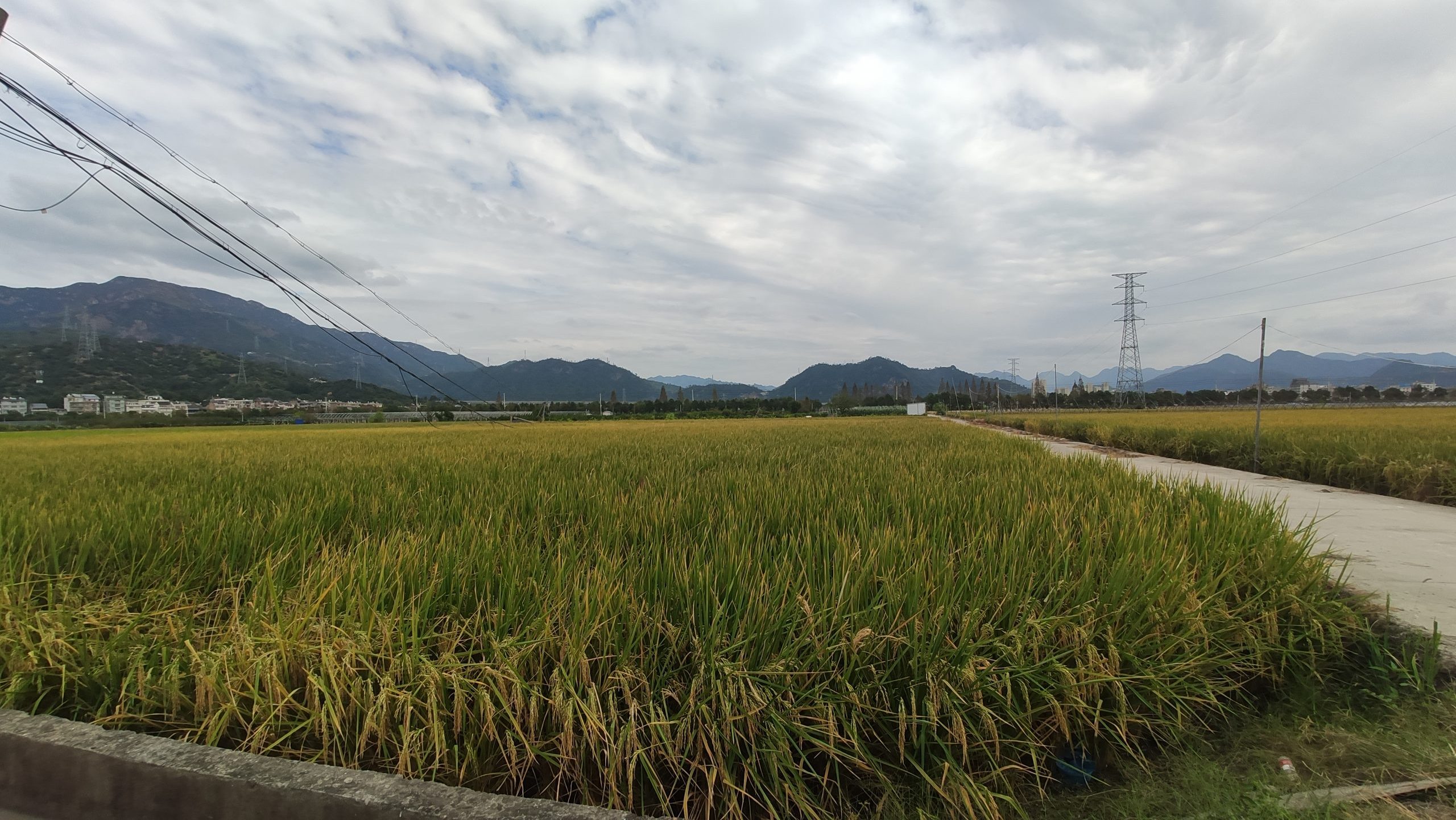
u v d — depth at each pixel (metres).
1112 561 3.17
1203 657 2.63
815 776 2.09
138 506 4.46
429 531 3.74
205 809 1.89
